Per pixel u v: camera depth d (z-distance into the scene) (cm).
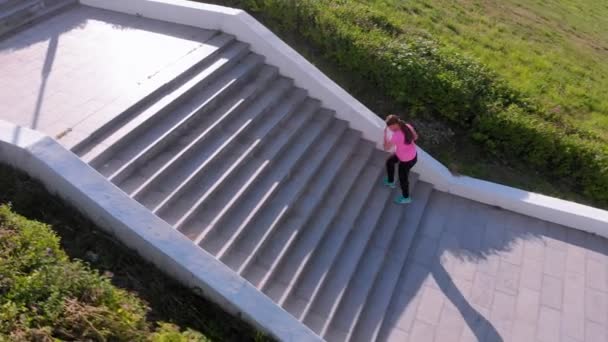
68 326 437
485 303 733
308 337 522
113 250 552
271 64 934
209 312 537
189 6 936
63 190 566
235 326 530
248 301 533
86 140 646
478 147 970
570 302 749
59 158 569
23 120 673
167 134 702
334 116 930
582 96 1135
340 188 816
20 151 566
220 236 644
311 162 815
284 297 630
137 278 538
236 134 769
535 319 719
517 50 1262
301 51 998
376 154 919
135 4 962
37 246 487
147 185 638
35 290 449
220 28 934
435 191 927
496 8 1567
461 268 784
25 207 556
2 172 577
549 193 923
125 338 448
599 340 702
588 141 944
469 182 911
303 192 769
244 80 876
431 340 677
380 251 766
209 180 691
